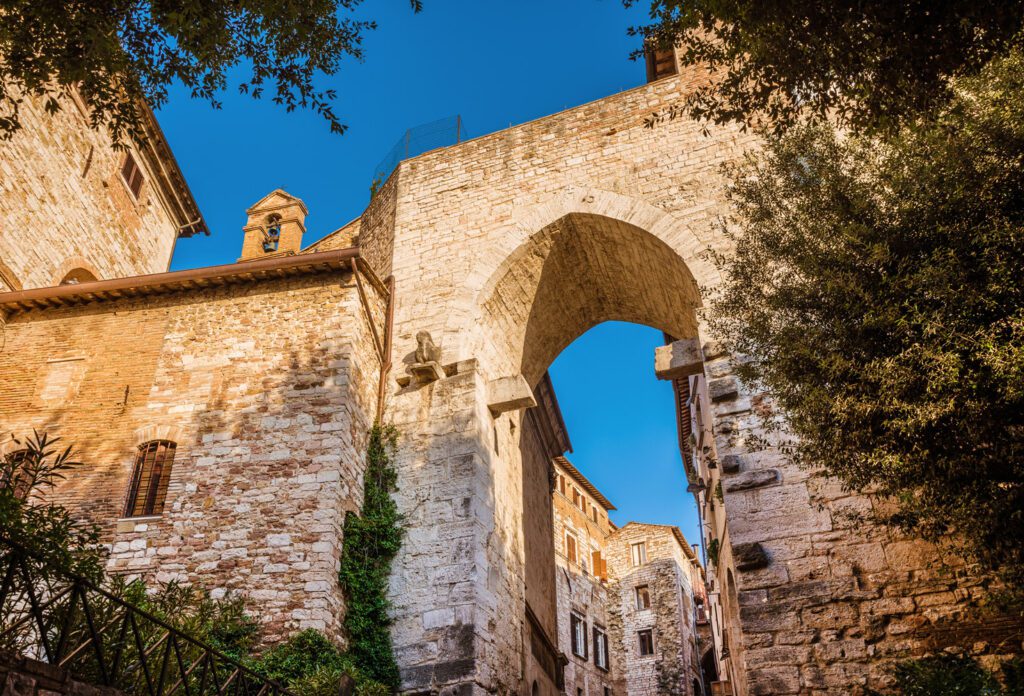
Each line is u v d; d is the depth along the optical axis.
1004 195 8.02
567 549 41.44
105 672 6.98
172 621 10.47
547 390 23.56
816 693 10.66
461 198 18.33
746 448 12.82
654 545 45.75
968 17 7.17
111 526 13.49
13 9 8.64
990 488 7.62
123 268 23.25
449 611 13.27
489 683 13.22
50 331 16.00
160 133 24.05
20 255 18.50
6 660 5.90
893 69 7.94
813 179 10.02
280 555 12.91
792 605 11.33
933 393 7.56
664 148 16.94
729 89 9.17
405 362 16.27
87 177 21.61
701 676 44.94
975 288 7.64
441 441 15.03
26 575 6.73
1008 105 8.41
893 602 10.89
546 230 16.97
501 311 17.38
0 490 6.79
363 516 14.23
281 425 14.14
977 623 10.37
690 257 15.19
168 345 15.44
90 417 14.78
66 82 9.17
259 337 15.23
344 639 12.95
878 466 8.57
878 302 8.41
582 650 39.69
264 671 11.39
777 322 10.37
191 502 13.58
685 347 14.50
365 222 21.09
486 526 14.59
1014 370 6.92
